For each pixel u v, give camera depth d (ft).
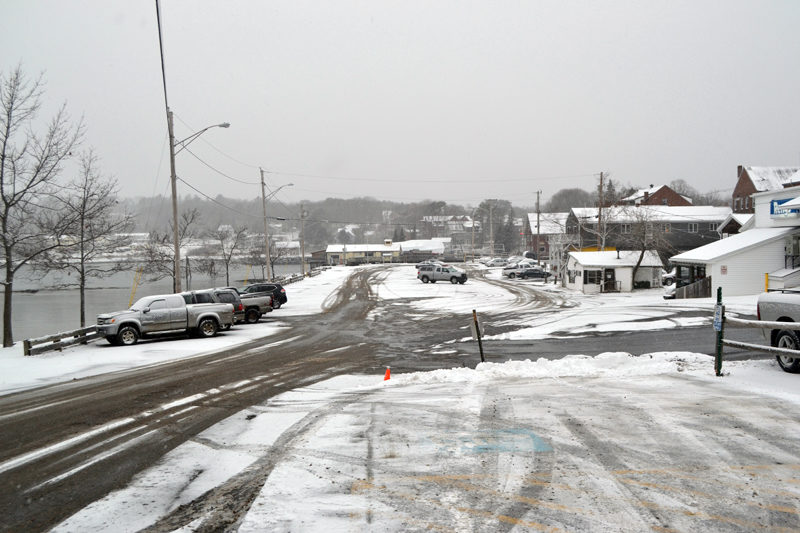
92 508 18.52
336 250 404.16
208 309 72.69
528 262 220.23
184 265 225.15
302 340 68.08
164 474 21.59
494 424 26.17
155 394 37.63
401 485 19.30
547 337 64.18
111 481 21.07
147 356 57.36
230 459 23.06
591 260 153.99
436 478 19.83
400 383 37.93
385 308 111.96
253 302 92.58
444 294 143.23
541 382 35.83
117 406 34.27
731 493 17.76
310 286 175.73
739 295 108.68
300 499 18.42
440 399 31.96
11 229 70.90
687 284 126.11
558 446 22.71
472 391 33.83
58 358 57.62
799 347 33.78
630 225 171.73
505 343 60.85
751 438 22.70
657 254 157.17
